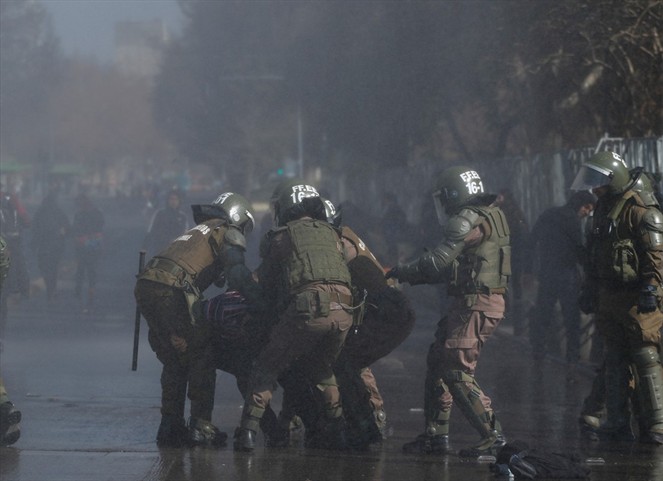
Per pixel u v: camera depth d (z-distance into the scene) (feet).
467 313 43.24
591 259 47.06
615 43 105.50
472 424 43.39
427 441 44.55
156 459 41.45
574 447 46.34
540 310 74.64
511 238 87.35
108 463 40.50
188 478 37.96
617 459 43.06
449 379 43.60
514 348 84.74
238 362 46.50
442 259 42.93
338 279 42.65
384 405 59.31
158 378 68.23
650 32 102.53
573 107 137.28
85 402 58.44
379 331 46.24
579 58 113.91
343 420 45.32
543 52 117.39
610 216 45.96
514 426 52.65
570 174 102.83
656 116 107.04
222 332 45.57
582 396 62.59
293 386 45.62
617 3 102.12
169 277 44.47
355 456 43.29
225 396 61.87
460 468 40.68
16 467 39.47
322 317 42.06
